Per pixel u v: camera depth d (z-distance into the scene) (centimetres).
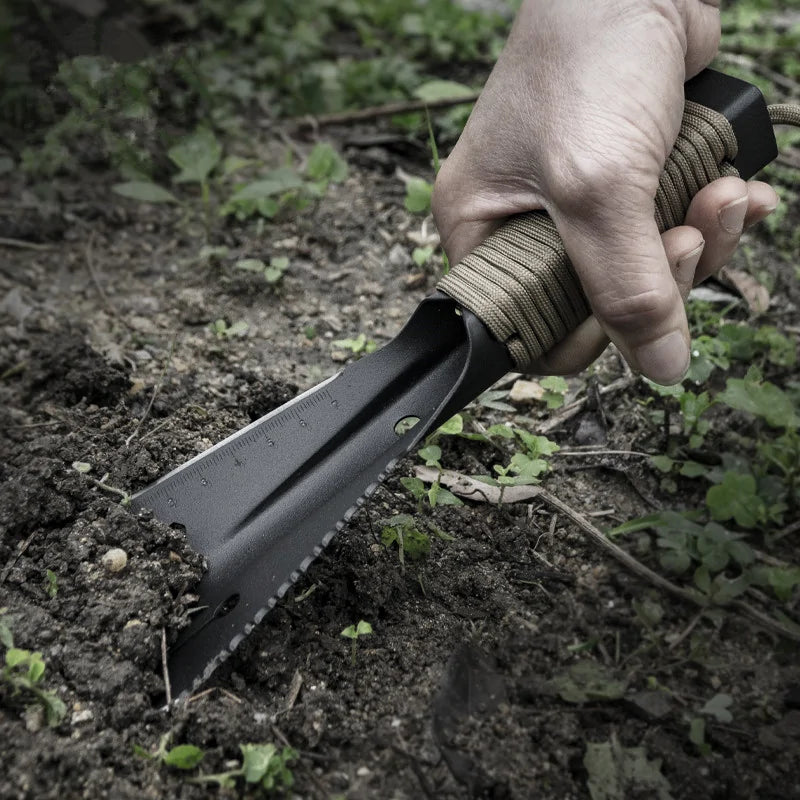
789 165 64
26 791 39
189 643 42
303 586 45
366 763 41
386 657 44
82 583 43
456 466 50
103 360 53
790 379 54
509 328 41
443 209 46
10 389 52
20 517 45
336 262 60
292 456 43
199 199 63
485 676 43
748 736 43
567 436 52
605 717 43
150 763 40
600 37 42
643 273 41
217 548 43
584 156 41
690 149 42
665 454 51
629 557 47
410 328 43
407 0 80
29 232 60
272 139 67
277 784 40
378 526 47
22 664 41
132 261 59
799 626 45
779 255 61
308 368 54
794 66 75
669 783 41
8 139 65
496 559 47
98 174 64
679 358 42
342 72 72
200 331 56
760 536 48
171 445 49
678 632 45
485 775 41
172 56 67
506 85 44
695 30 43
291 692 43
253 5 76
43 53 66
